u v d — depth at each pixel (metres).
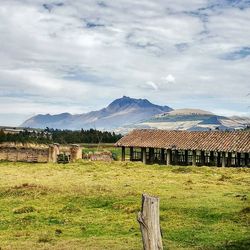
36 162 92.62
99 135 179.12
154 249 11.05
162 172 63.66
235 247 21.52
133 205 33.91
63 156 97.25
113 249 21.42
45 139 127.44
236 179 52.59
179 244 22.75
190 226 27.14
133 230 26.83
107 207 35.06
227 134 85.12
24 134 123.38
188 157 91.88
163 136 92.50
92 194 39.97
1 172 66.31
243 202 34.12
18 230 27.64
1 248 21.75
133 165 76.00
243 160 81.38
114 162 82.00
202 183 48.22
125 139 96.56
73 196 39.34
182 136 90.00
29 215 31.98
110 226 28.19
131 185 46.34
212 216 29.88
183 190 42.06
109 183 48.69
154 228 11.11
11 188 44.88
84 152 111.31
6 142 102.25
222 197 37.06
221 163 83.50
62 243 23.09
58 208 34.81
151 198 11.15
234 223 27.72
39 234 26.06
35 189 43.75
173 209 32.25
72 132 191.88
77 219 30.69
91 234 26.14
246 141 79.50
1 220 30.88
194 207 32.38
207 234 24.92
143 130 100.00
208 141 83.75
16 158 94.44
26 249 21.53
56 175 60.28
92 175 59.34
